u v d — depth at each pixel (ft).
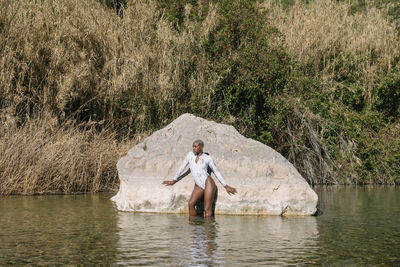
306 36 58.90
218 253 17.95
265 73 52.85
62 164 40.78
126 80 50.01
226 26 54.24
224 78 53.62
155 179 30.27
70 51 51.93
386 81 57.21
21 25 50.44
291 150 54.24
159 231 22.62
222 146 30.96
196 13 60.08
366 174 53.93
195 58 54.54
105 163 43.19
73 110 51.16
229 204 28.78
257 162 29.86
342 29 63.46
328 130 54.49
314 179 53.62
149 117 49.96
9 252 18.21
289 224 25.03
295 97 54.75
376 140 54.49
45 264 16.43
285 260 16.93
